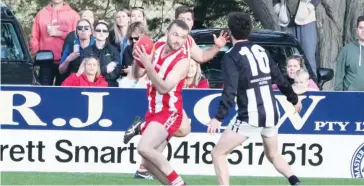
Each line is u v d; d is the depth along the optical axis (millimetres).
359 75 32750
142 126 23812
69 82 28859
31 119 27062
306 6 37688
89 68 28844
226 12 47562
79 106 27094
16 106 27047
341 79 33094
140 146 22719
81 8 48438
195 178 27047
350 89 32875
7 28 32906
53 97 27062
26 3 48312
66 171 27172
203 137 27094
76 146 27156
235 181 26734
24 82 31984
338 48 40281
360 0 40406
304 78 28719
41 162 27172
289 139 27234
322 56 40094
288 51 33156
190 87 28453
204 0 47656
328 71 33500
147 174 26781
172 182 22875
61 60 32594
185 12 30203
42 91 27062
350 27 40344
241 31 22922
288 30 38094
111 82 30516
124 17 32062
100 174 27172
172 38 22453
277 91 27109
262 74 22938
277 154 23562
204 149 27109
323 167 27359
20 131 27094
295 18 37781
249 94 22844
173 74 22391
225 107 22484
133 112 27109
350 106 27297
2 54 32469
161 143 22938
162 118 22844
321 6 39906
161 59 22594
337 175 27391
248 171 27172
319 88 33250
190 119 27031
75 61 32250
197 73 28422
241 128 23000
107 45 30938
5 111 27047
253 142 27109
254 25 47281
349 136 27359
